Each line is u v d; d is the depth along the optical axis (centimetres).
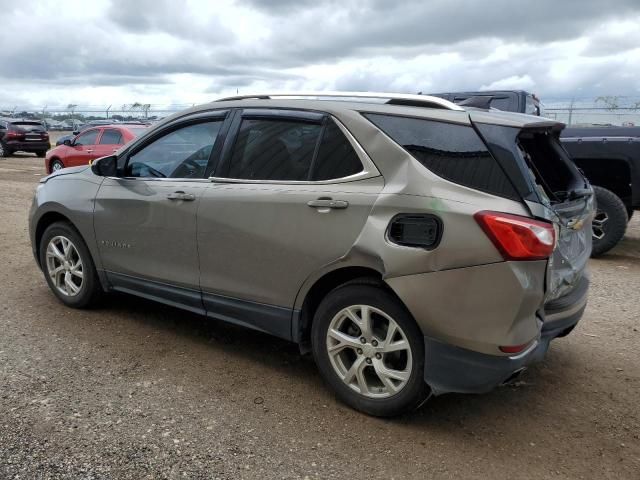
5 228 862
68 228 488
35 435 307
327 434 319
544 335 327
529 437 323
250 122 389
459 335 299
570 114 1605
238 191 374
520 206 292
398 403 325
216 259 387
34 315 487
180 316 496
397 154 322
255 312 377
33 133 2534
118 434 311
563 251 342
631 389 382
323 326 347
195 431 317
